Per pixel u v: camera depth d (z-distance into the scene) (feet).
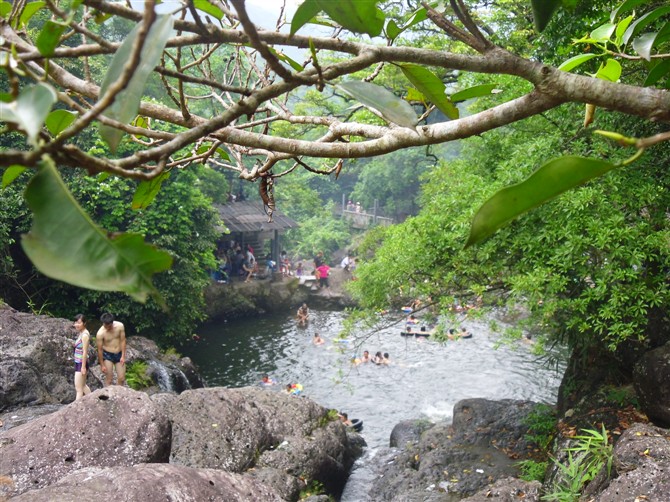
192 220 54.65
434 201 31.40
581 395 32.19
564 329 29.12
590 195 23.58
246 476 18.01
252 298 75.51
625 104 3.42
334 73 3.46
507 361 55.11
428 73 4.02
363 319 33.63
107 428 20.84
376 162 108.88
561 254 23.82
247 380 53.83
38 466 19.40
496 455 32.40
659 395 25.85
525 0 33.58
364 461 35.76
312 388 51.24
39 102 2.11
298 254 105.60
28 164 2.10
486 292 30.58
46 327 35.94
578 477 22.20
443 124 4.26
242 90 3.19
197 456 27.17
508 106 3.91
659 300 23.06
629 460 19.98
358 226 112.16
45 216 2.05
